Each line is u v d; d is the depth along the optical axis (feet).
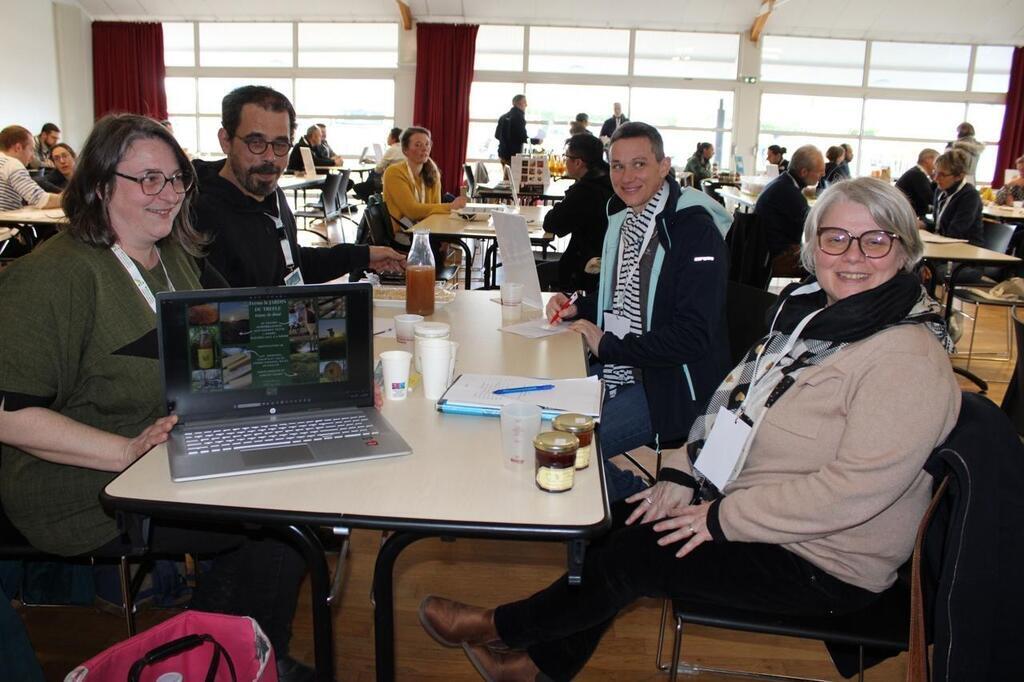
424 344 5.01
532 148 28.66
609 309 7.51
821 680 5.99
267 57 38.65
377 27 37.65
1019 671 3.67
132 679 3.79
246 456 4.01
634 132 6.81
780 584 4.31
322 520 3.54
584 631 4.94
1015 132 36.45
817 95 37.04
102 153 4.46
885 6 34.22
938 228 17.26
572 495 3.81
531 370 5.73
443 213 15.84
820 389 4.35
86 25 38.19
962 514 3.63
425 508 3.62
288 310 4.36
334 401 4.55
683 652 6.33
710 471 4.76
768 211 16.07
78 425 4.28
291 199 36.81
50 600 5.78
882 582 4.27
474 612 5.11
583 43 37.04
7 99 34.65
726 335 6.88
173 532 4.92
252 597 5.04
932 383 3.93
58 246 4.47
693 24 35.94
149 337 4.65
